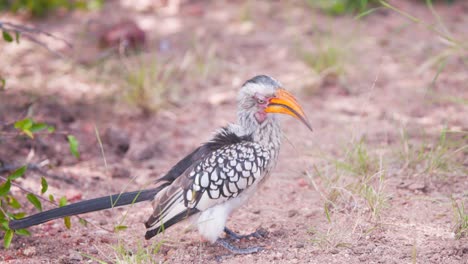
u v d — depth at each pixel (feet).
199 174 29.55
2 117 43.75
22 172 31.27
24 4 62.49
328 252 29.19
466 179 35.86
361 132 43.34
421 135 42.50
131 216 34.60
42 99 48.06
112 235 32.42
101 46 56.44
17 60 54.39
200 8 65.82
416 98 49.11
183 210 29.35
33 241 31.86
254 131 31.32
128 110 48.11
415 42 59.16
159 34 60.70
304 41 58.95
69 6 63.41
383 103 48.57
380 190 33.37
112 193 37.22
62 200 31.01
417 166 37.40
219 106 49.42
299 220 32.91
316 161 39.88
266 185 37.58
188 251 30.53
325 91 51.39
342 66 52.80
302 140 43.14
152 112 48.19
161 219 29.04
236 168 29.81
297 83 51.55
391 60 55.88
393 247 29.27
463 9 66.80
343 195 33.76
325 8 65.51
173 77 53.21
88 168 40.22
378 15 65.67
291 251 29.66
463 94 49.21
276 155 31.68
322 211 33.47
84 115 46.78
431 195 34.37
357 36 59.72
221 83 52.65
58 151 41.91
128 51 55.88
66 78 51.98
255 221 33.55
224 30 62.03
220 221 29.66
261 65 55.06
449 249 28.76
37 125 33.99
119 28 56.80
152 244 31.19
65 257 29.86
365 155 37.40
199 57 55.16
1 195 29.68
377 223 31.40
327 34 59.36
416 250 28.89
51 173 38.86
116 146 43.34
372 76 53.21
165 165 41.04
